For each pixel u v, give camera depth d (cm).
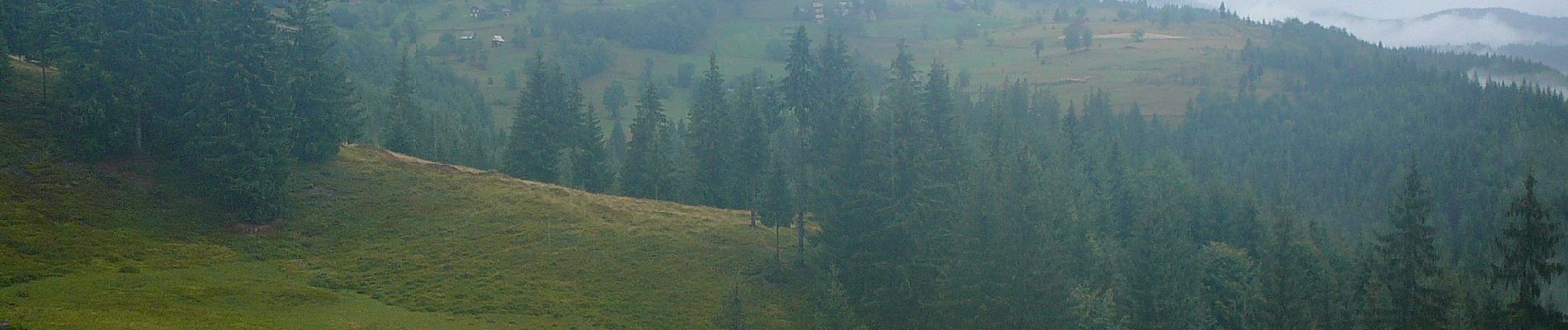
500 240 7794
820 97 8762
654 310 6781
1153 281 6219
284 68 8281
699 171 9756
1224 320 7175
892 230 6338
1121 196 10331
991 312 6022
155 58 7988
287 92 8181
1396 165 19750
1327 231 11838
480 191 8956
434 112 18300
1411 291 5247
